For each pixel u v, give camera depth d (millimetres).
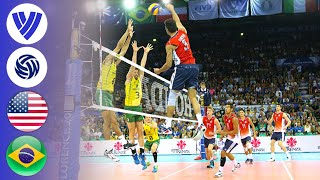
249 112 20219
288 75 26578
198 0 21344
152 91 9391
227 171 10922
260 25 30828
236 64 30016
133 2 21031
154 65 30109
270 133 19016
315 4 20000
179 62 5691
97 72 6867
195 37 32438
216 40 32375
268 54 30312
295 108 22719
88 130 17797
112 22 20656
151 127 11031
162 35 31422
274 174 9898
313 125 19438
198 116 5855
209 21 29562
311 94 24812
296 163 13047
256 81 27344
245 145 13477
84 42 5996
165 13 21625
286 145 18156
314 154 17078
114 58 7078
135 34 31188
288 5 20172
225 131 10250
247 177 9375
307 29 30766
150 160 15219
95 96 6719
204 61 30875
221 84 27203
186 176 9836
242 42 32062
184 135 19203
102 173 10516
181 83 5680
